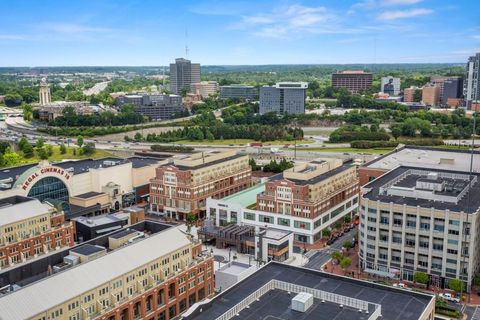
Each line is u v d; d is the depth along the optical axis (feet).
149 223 562.25
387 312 364.79
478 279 556.10
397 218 597.11
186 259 523.29
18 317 374.84
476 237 572.51
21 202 641.40
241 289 403.75
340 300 370.73
